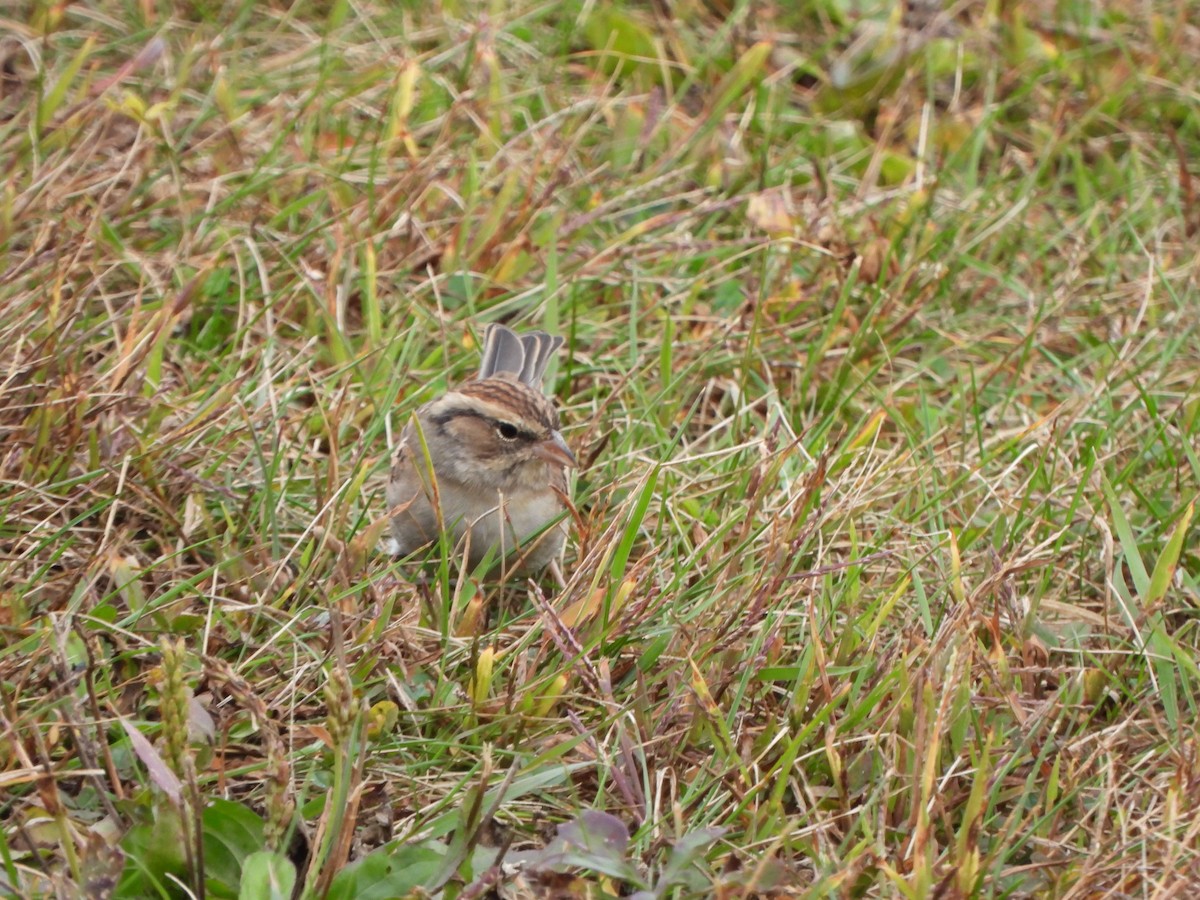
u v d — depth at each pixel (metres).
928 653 8.88
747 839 8.15
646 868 7.79
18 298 11.58
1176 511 10.92
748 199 14.16
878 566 10.60
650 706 9.02
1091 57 16.62
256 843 7.61
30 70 14.66
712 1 17.17
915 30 16.48
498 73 14.91
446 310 13.31
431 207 13.93
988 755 7.84
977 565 10.62
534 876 7.51
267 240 13.25
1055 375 13.31
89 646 8.34
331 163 14.13
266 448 11.24
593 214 13.88
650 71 16.19
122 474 10.04
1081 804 8.52
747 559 10.27
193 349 12.01
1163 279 13.46
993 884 7.75
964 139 15.71
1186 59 16.78
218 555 10.03
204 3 15.80
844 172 15.56
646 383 12.85
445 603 9.69
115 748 8.30
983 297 14.18
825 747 8.58
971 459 12.11
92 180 12.98
